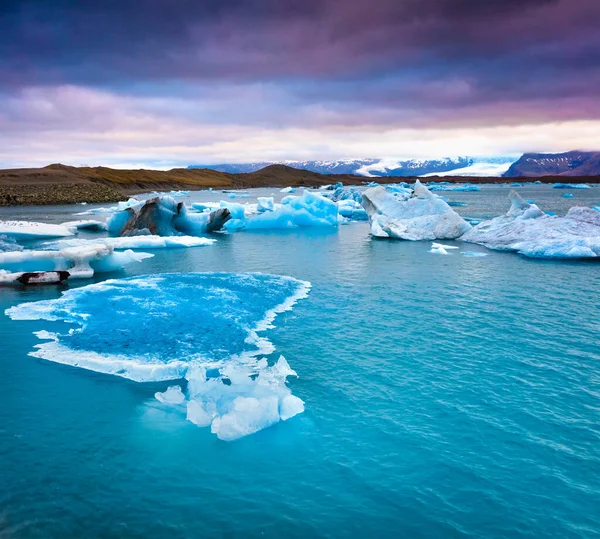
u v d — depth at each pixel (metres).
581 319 13.11
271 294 15.35
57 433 7.65
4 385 9.23
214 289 15.53
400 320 13.05
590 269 19.55
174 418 8.08
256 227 36.53
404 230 29.73
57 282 17.83
